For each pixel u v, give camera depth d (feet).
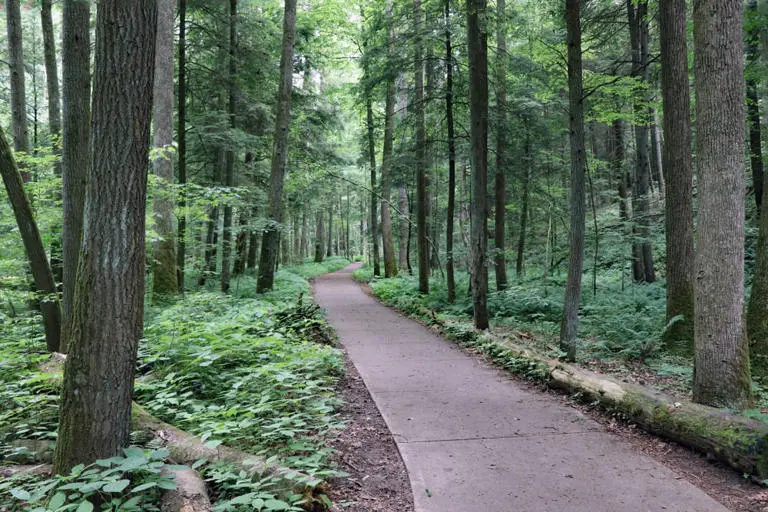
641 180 46.98
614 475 12.60
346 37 79.92
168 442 12.86
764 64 32.58
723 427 13.20
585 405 18.57
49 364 19.62
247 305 33.68
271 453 13.16
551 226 59.16
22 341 21.76
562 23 37.65
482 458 13.73
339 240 221.87
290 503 10.25
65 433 10.33
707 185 16.33
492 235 74.64
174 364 19.51
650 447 14.61
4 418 14.87
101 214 10.26
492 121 42.80
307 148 65.67
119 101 10.27
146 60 10.61
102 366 10.29
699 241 16.67
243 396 16.79
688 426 14.06
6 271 29.71
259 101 58.44
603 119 46.37
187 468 9.71
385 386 21.26
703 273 16.43
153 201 38.22
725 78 15.88
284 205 69.36
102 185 10.25
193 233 52.31
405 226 81.46
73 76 21.80
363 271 97.96
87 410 10.23
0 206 29.48
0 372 18.92
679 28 27.63
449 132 43.50
